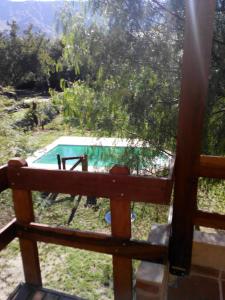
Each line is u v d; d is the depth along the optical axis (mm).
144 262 1655
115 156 3738
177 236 1729
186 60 1423
